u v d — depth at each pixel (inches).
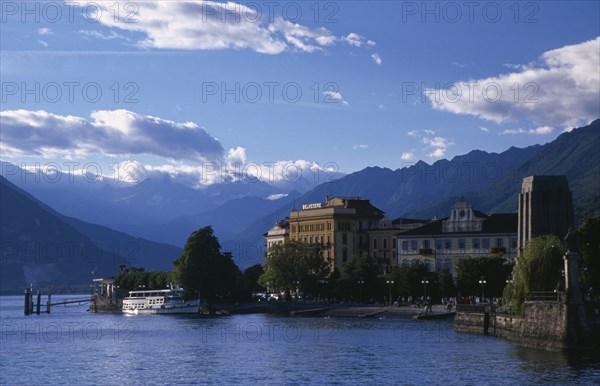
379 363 4854.8
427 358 4980.3
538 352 4950.8
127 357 5561.0
